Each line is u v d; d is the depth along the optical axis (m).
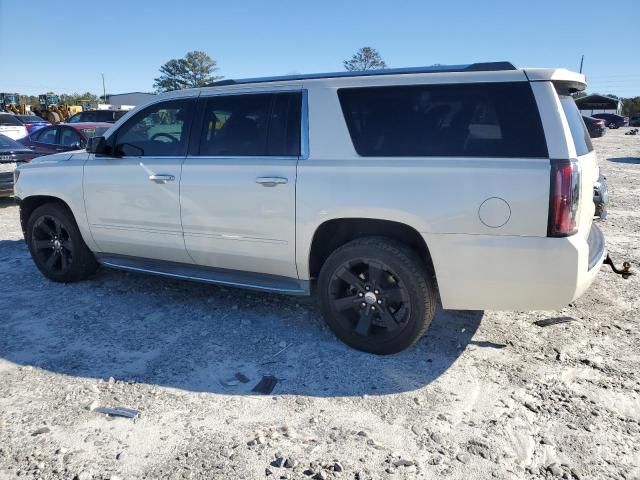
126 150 4.68
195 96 4.36
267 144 3.98
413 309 3.58
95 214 4.78
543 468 2.63
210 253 4.27
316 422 3.01
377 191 3.49
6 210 9.57
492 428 2.95
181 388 3.37
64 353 3.83
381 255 3.59
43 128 12.37
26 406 3.16
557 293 3.24
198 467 2.63
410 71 3.63
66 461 2.67
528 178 3.15
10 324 4.31
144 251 4.66
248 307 4.66
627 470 2.62
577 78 3.53
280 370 3.60
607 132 47.09
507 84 3.30
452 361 3.70
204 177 4.13
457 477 2.57
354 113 3.70
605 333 4.14
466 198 3.28
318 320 4.39
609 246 6.81
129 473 2.59
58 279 5.25
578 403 3.18
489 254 3.28
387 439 2.86
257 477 2.56
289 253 3.90
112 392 3.32
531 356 3.77
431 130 3.47
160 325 4.30
